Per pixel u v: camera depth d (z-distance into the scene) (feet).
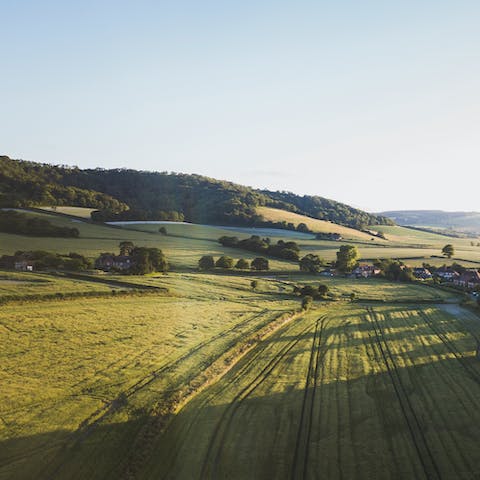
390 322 229.25
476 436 102.94
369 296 317.42
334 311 260.21
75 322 186.19
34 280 256.32
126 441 96.68
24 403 112.27
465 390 131.13
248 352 167.73
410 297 319.47
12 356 143.02
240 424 106.73
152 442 96.37
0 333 163.63
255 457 92.48
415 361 159.63
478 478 86.43
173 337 176.55
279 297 295.07
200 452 93.91
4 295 212.43
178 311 223.51
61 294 225.97
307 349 173.27
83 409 110.52
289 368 149.18
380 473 87.56
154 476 85.25
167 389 124.47
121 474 85.46
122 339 168.96
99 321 191.31
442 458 93.25
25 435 97.60
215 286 311.88
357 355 166.20
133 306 226.58
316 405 118.83
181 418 109.19
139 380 130.31
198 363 147.43
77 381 127.44
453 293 348.79
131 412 109.91
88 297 234.79
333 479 85.56
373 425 107.55
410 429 105.91
